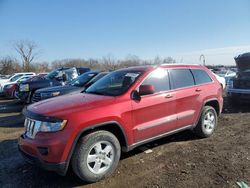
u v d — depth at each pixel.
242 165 4.48
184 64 5.88
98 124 4.09
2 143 6.31
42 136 3.85
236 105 10.30
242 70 10.04
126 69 5.50
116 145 4.28
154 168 4.52
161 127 5.01
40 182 4.19
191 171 4.34
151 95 4.89
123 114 4.40
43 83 12.09
